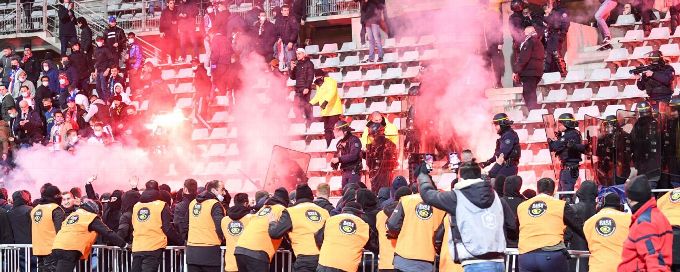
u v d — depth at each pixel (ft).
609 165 75.56
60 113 120.67
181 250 77.61
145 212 76.23
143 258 76.02
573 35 116.78
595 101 106.73
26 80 133.28
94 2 160.25
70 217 77.10
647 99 95.50
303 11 139.95
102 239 82.64
